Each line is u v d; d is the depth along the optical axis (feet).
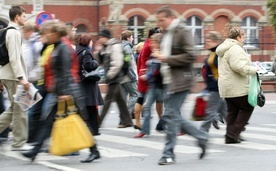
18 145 78.95
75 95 66.23
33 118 79.66
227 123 85.97
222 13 311.68
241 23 314.35
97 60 100.37
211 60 85.46
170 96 67.00
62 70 65.57
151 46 90.94
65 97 65.41
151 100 93.30
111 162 70.33
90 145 66.44
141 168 66.44
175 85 66.08
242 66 81.71
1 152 78.07
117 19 301.43
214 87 85.40
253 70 81.56
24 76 75.87
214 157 73.61
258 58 312.29
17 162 70.90
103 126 111.45
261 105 84.58
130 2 303.07
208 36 86.12
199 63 280.51
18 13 78.64
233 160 71.36
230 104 85.46
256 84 83.66
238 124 85.46
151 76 91.76
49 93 70.79
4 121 79.05
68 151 65.46
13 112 78.74
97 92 93.66
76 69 69.21
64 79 65.57
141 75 96.94
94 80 91.91
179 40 65.82
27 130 79.36
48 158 73.46
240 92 83.35
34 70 84.07
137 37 303.48
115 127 109.40
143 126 93.86
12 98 78.28
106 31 98.78
